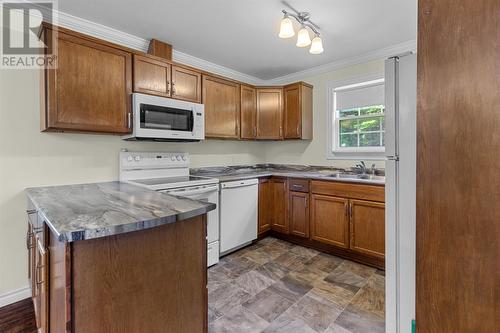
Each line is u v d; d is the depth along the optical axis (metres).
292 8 2.14
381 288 2.16
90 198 1.55
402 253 1.27
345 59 3.27
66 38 1.94
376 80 3.07
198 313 1.30
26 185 2.01
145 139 2.55
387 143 1.30
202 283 1.32
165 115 2.50
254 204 3.19
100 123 2.10
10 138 1.95
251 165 4.03
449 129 0.58
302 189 3.11
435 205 0.61
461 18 0.56
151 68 2.44
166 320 1.17
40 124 2.06
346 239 2.71
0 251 1.92
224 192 2.83
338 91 3.44
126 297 1.05
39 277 1.38
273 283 2.24
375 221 2.51
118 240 1.03
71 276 0.92
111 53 2.17
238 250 3.03
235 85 3.34
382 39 2.71
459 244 0.58
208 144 3.42
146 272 1.10
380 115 3.10
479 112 0.54
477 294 0.56
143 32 2.55
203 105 2.82
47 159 2.11
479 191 0.55
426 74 0.62
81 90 2.01
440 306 0.61
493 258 0.54
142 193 1.76
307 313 1.81
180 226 1.22
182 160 2.99
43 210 1.22
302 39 2.11
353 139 3.36
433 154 0.61
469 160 0.56
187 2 2.05
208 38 2.68
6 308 1.89
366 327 1.66
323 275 2.39
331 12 2.20
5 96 1.92
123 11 2.18
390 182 1.30
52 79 1.88
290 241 3.31
